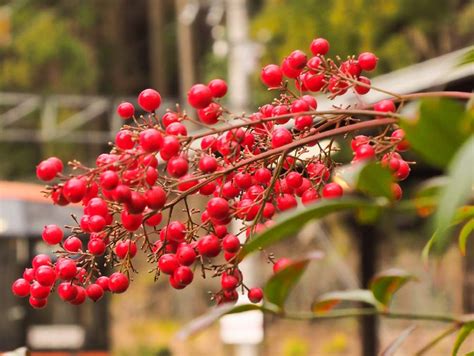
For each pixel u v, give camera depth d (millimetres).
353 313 2012
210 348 30547
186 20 34781
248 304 1918
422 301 23828
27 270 2264
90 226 2086
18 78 41438
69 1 45594
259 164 2182
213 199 2090
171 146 2008
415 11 29141
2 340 16766
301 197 2197
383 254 27531
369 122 1894
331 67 2201
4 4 42375
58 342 17172
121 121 30672
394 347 2146
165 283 38531
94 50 46625
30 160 40969
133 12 49156
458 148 1444
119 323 36875
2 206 16547
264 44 30391
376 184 1623
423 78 6953
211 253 2111
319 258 1946
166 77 49469
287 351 28984
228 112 2180
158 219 2193
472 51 1757
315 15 29828
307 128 2174
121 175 2014
